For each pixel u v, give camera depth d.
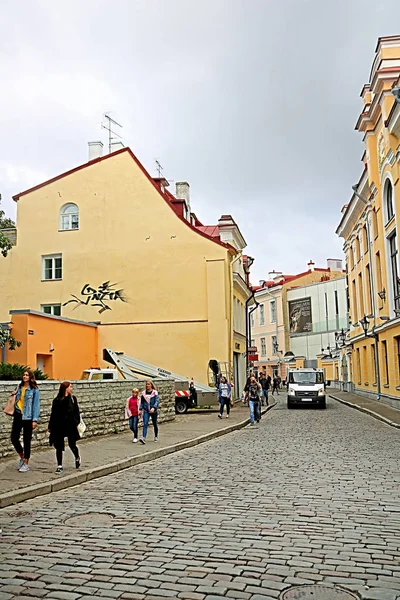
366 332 32.69
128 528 6.66
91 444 14.69
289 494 8.41
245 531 6.42
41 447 13.67
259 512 7.32
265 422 22.47
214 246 29.84
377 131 28.52
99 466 11.05
